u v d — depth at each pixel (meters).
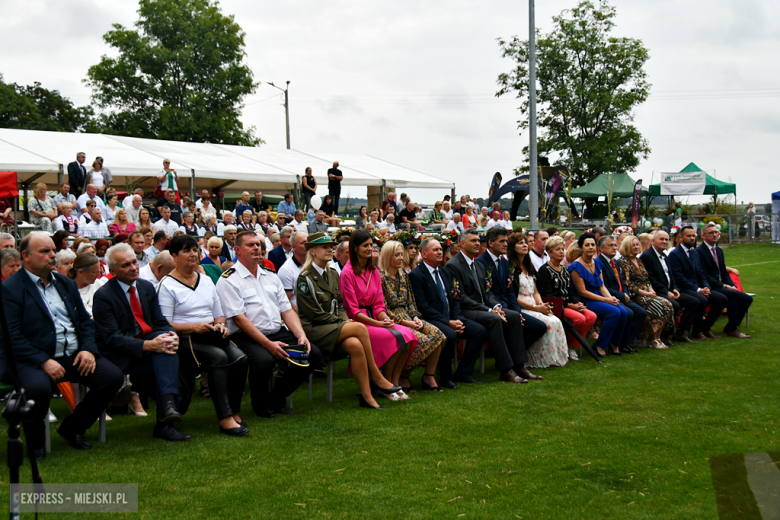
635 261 8.40
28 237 4.24
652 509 3.45
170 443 4.53
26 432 2.50
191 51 35.91
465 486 3.77
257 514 3.39
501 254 7.20
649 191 28.56
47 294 4.41
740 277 15.73
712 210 30.22
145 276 6.07
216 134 36.38
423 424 4.97
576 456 4.25
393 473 3.96
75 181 13.80
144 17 36.81
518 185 24.45
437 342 6.09
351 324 5.57
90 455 4.27
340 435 4.71
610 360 7.36
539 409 5.38
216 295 5.19
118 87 36.16
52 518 3.32
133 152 17.78
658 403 5.49
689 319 8.41
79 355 4.36
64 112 43.56
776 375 6.44
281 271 6.52
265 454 4.30
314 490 3.70
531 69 15.88
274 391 5.30
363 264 6.07
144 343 4.56
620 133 35.78
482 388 6.20
